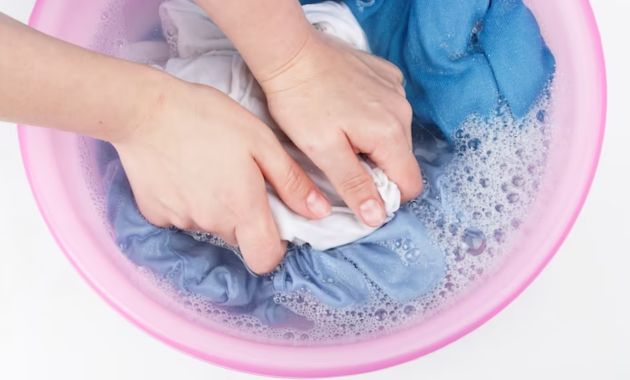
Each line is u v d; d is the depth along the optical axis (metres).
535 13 0.80
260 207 0.72
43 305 0.81
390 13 0.86
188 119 0.68
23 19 0.85
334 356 0.72
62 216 0.75
